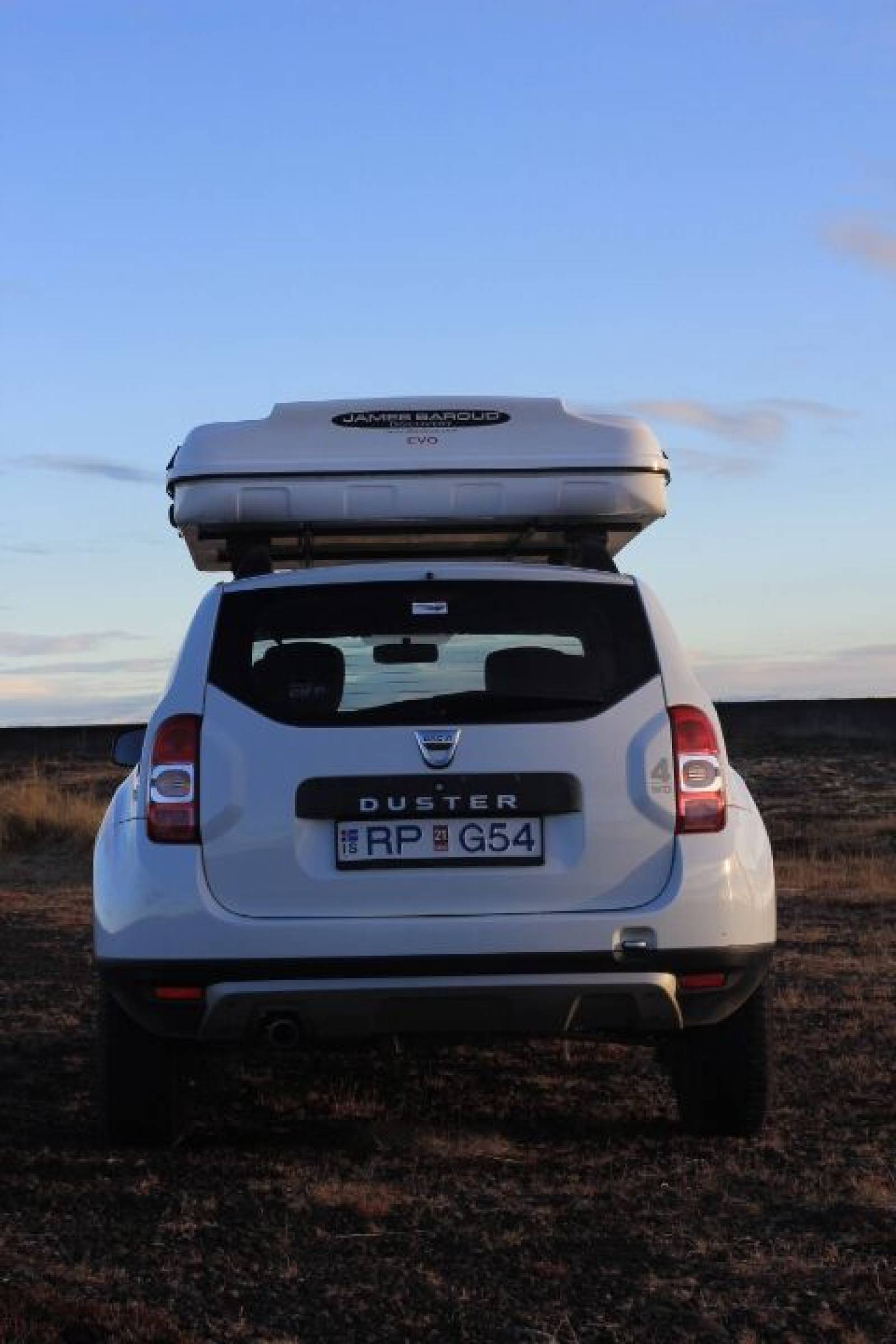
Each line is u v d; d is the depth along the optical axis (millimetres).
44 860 18281
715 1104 5285
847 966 9266
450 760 4793
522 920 4719
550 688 4891
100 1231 4281
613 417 6062
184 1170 4941
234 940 4715
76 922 11930
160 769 4832
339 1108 5930
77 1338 3461
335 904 4758
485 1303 3758
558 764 4809
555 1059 6801
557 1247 4160
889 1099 5949
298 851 4770
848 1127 5531
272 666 4902
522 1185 4766
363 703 4859
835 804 23625
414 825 4785
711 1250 4129
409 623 4949
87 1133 5504
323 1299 3773
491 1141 5293
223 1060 6438
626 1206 4535
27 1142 5344
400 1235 4250
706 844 4828
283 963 4699
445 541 6371
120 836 5004
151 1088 5129
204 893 4758
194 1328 3572
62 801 20984
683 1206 4531
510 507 5863
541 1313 3691
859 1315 3668
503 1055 6863
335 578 5020
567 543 6223
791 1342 3518
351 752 4797
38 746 34750
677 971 4777
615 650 4961
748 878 4863
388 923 4707
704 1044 5230
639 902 4789
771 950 4973
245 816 4781
